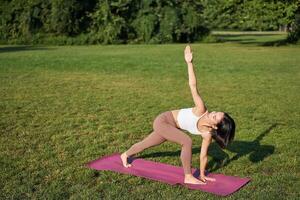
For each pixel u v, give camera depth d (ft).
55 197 16.69
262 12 101.86
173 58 74.59
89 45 120.98
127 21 127.65
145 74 54.08
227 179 18.80
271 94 40.06
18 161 20.93
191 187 17.85
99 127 27.53
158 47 105.81
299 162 21.20
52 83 46.14
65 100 36.50
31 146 23.39
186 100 37.06
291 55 79.56
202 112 18.35
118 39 126.31
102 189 17.57
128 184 18.19
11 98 37.19
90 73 54.95
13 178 18.69
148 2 126.41
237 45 110.22
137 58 74.79
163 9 127.03
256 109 33.45
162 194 17.11
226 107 34.22
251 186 18.11
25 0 124.88
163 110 32.89
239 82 47.55
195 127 18.44
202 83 46.93
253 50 92.27
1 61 68.03
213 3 123.75
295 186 17.99
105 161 20.99
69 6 123.24
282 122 29.27
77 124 28.25
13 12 125.18
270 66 62.34
